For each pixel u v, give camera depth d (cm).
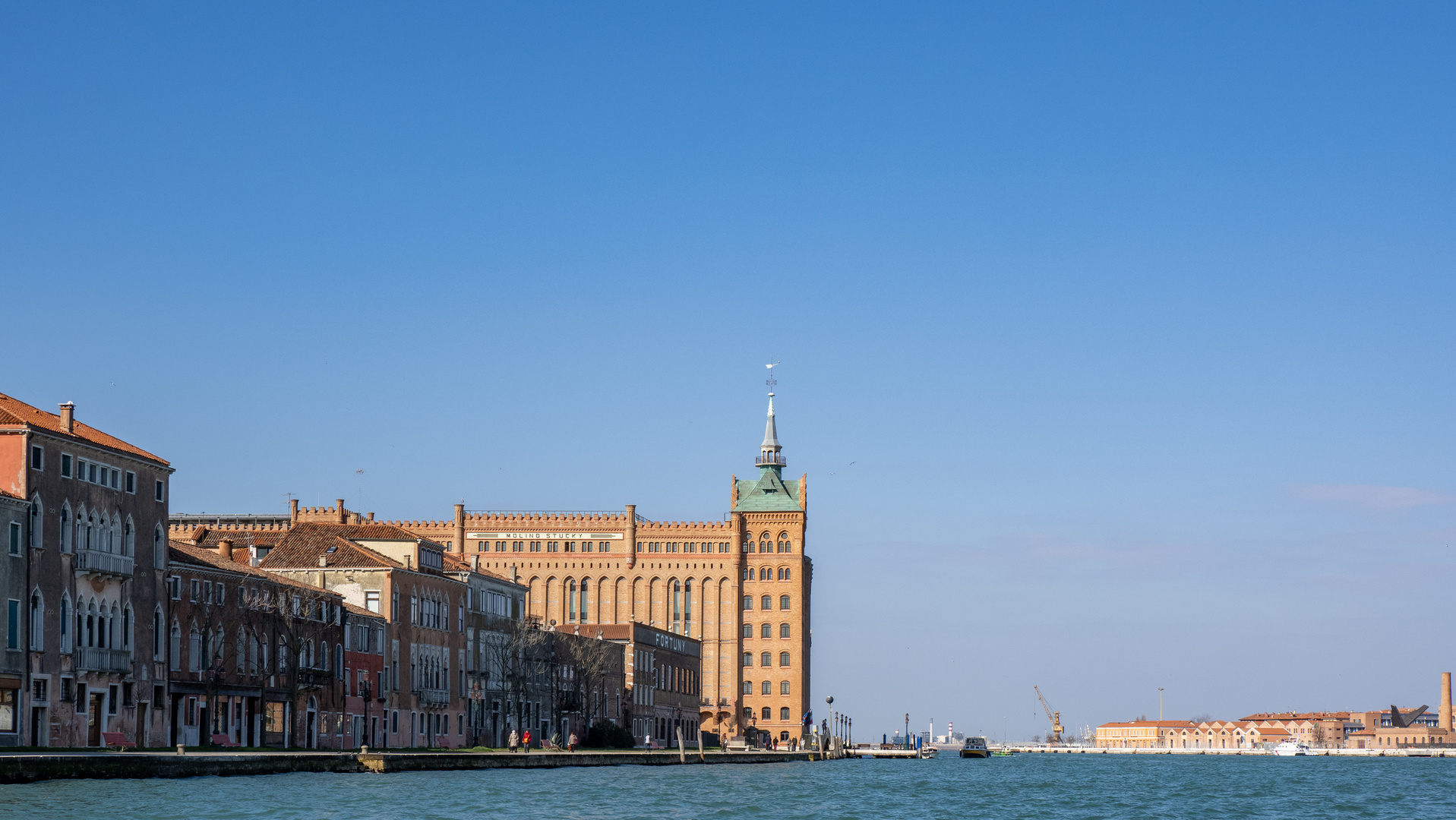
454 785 11150
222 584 12838
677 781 13562
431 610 16138
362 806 8862
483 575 17650
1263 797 15162
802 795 12506
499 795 10369
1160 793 15712
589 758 15875
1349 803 14225
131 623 11725
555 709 19025
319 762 11362
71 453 11162
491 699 17662
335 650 14138
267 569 14688
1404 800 14988
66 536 11038
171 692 12194
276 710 13362
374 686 14812
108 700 11419
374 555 15550
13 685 10350
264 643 13288
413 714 15588
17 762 8725
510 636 18175
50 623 10812
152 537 12100
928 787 15525
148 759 9656
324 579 15188
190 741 12350
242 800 8688
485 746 17300
